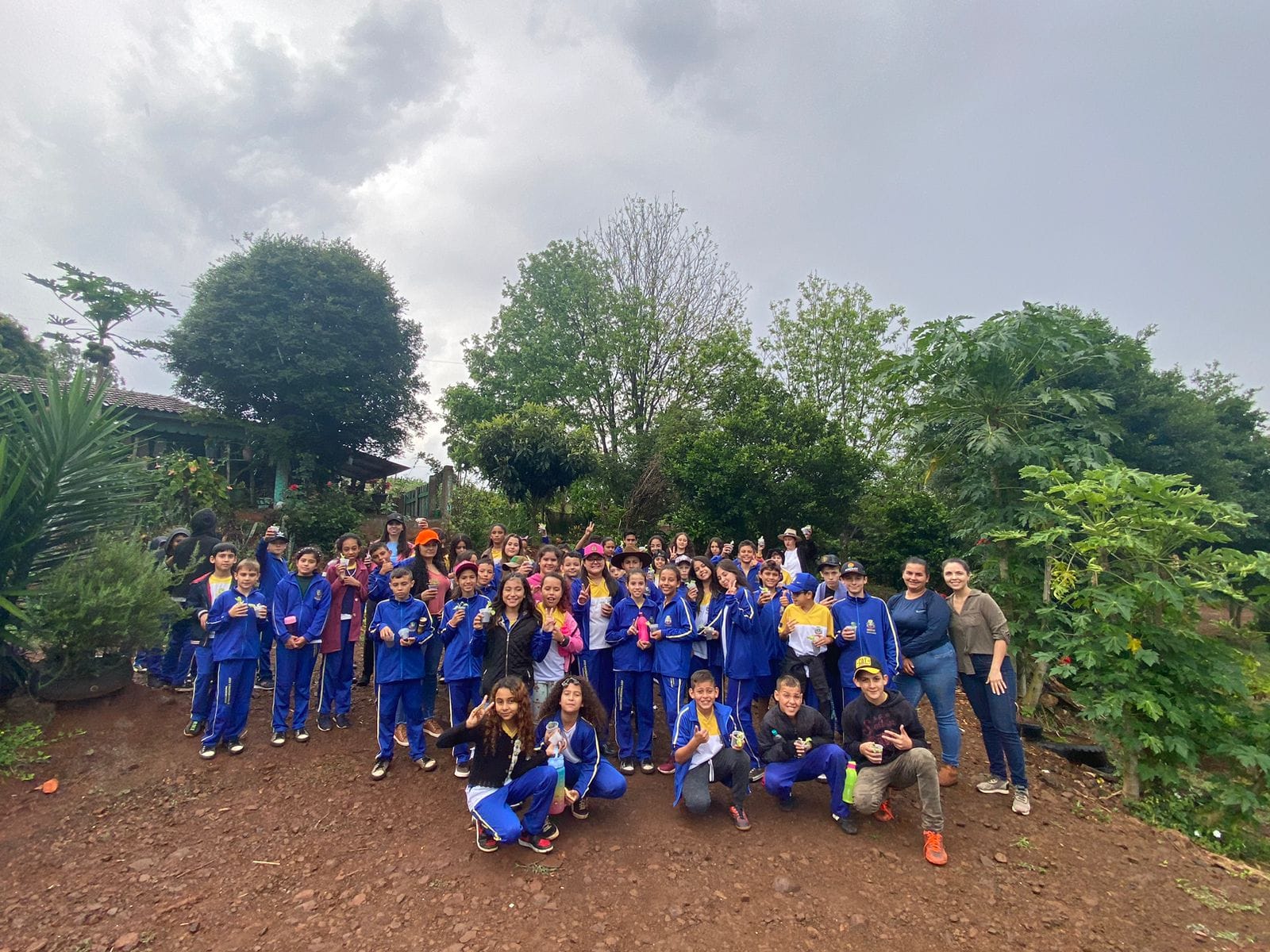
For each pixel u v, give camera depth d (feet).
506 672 15.51
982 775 17.66
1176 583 17.54
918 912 11.54
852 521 45.60
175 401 61.00
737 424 44.21
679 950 10.42
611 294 72.69
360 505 60.44
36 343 60.44
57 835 13.37
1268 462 59.93
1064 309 40.75
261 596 17.66
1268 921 11.73
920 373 25.68
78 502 18.94
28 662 18.33
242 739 17.87
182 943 10.39
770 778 14.67
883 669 16.30
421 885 12.00
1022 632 22.79
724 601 17.61
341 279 65.26
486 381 74.33
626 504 54.60
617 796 14.25
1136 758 17.30
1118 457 44.14
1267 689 17.76
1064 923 11.41
